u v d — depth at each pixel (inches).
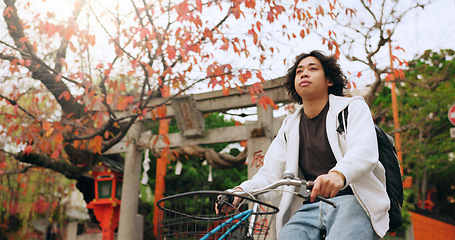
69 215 807.1
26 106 353.1
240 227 66.0
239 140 281.3
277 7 228.2
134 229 313.6
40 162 324.8
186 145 299.7
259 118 274.4
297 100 91.4
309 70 81.4
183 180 444.5
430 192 976.3
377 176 74.4
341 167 64.6
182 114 294.4
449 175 925.2
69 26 204.4
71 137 289.3
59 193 668.7
